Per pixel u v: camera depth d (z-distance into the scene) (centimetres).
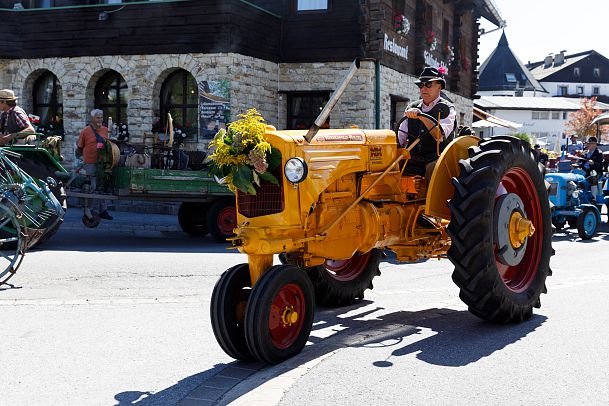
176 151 1278
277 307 485
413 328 579
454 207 546
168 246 1122
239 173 481
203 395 432
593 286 767
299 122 1864
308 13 1817
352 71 485
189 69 1669
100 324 604
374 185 565
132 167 1119
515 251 582
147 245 1130
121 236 1253
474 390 416
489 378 438
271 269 480
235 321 492
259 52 1741
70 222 1369
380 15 1772
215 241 1202
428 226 627
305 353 505
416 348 510
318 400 403
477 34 2688
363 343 529
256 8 1714
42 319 619
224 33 1633
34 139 1022
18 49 1830
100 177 1138
